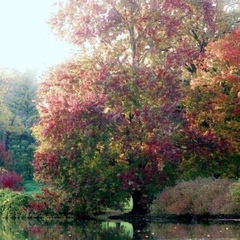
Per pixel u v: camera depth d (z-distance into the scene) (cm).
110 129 3077
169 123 3108
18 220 3231
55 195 3253
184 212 2906
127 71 3178
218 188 2875
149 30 3294
